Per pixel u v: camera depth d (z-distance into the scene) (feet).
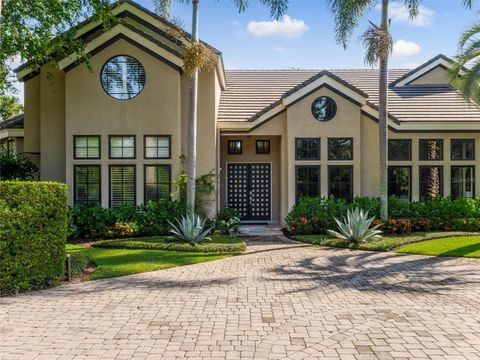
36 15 44.14
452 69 52.60
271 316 21.81
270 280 29.50
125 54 51.57
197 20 46.91
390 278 30.07
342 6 50.16
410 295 25.71
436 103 63.62
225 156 64.23
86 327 20.24
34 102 56.03
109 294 25.94
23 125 62.08
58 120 54.19
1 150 64.08
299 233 50.62
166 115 52.01
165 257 36.91
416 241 44.96
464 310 22.72
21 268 26.37
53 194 28.48
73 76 51.44
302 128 56.08
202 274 31.27
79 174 51.72
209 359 16.76
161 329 19.98
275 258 37.29
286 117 57.41
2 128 62.49
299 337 18.97
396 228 49.57
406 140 59.16
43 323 20.79
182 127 53.98
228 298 25.08
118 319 21.36
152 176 52.03
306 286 27.89
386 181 50.37
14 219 26.03
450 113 60.44
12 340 18.65
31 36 44.09
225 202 64.18
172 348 17.80
